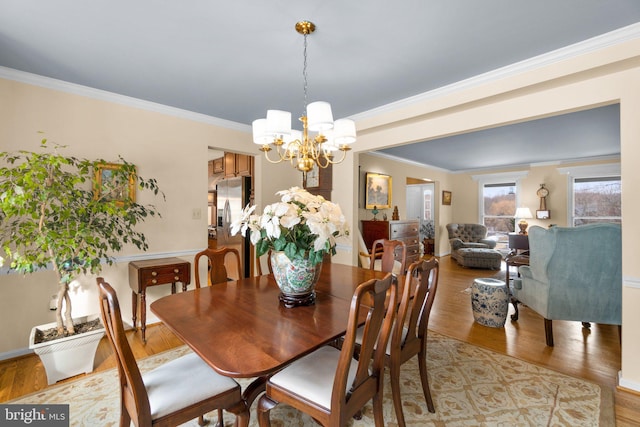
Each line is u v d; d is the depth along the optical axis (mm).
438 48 2008
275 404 1285
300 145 2066
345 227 1717
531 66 2145
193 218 3281
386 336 1298
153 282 2609
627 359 1917
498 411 1735
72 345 2033
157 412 1104
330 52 2057
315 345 1159
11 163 2039
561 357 2383
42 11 1597
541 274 2615
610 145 4867
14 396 1864
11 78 2275
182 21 1705
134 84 2551
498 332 2879
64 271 2086
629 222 1888
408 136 3143
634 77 1880
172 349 2467
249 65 2230
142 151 2928
